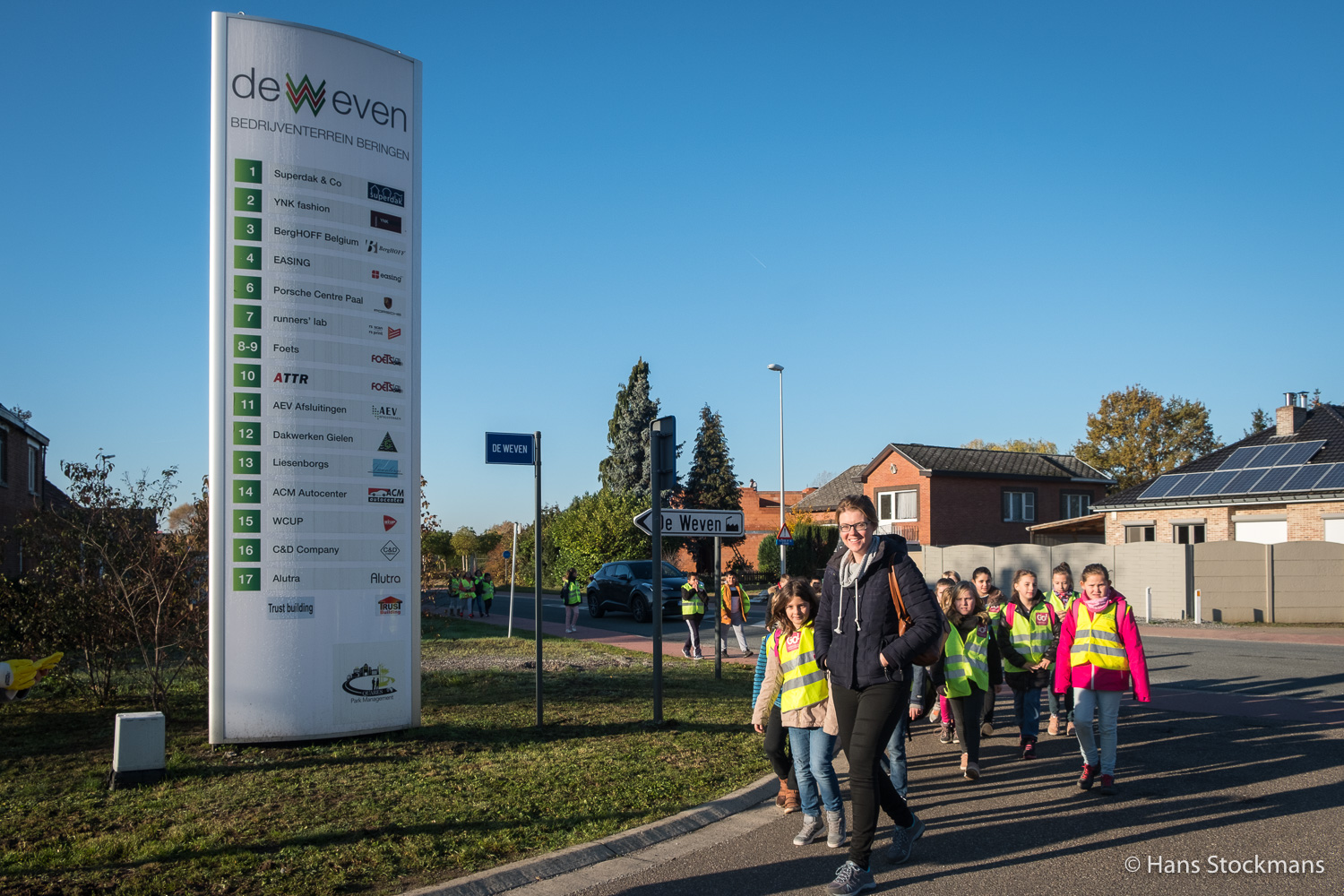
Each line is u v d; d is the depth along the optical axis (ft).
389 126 27.71
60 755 23.99
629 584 86.99
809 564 144.05
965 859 17.43
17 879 15.06
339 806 19.45
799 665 18.24
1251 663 50.26
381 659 26.66
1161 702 36.83
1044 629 26.50
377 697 26.53
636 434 174.50
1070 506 143.95
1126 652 21.95
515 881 15.89
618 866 16.97
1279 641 64.54
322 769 22.66
